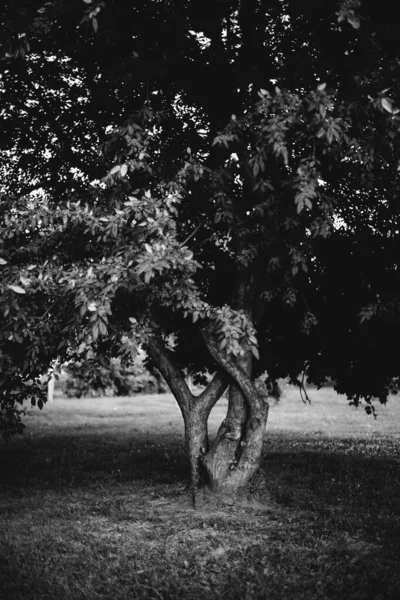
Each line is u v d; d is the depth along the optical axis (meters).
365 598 5.41
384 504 8.57
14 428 9.23
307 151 7.20
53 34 7.99
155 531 7.40
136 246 6.72
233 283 9.38
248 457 8.43
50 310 7.36
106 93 8.51
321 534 7.17
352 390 10.62
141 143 7.38
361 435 16.36
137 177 7.98
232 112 8.34
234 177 8.41
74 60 8.80
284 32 8.09
